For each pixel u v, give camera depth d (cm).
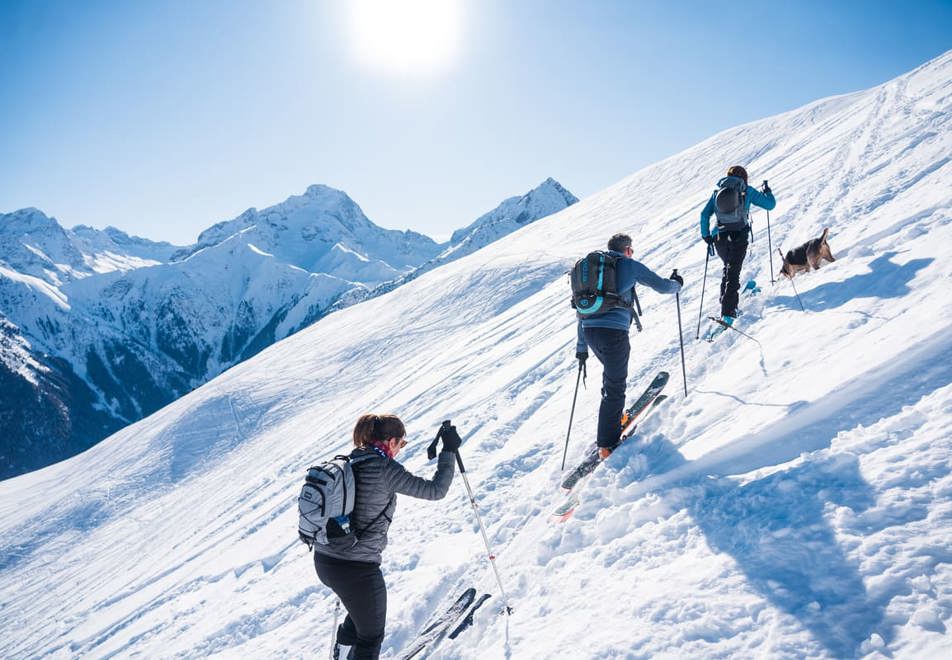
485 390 1117
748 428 372
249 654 518
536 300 2427
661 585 289
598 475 441
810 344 438
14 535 3450
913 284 427
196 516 2242
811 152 1589
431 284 5106
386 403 1861
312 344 5003
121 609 1245
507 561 422
